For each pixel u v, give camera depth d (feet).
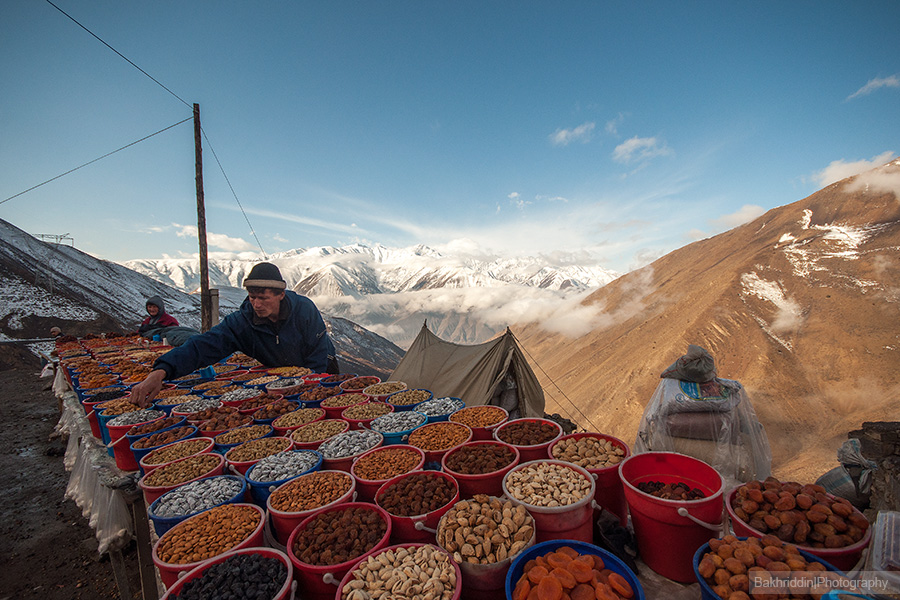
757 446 12.69
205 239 52.44
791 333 282.15
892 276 298.15
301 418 15.02
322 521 8.15
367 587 6.58
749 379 248.11
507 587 6.13
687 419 12.69
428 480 9.12
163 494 10.08
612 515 8.92
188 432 14.08
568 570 6.23
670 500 6.96
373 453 11.14
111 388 20.29
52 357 49.42
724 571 5.85
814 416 202.80
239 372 25.44
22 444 34.27
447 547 7.09
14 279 179.22
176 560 7.60
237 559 7.32
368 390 17.97
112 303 239.09
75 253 291.99
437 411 14.88
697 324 317.83
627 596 5.88
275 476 10.36
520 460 10.31
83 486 17.16
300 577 7.18
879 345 238.07
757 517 6.83
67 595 17.90
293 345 19.03
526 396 28.48
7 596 17.89
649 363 293.23
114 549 13.71
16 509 24.52
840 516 6.55
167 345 37.63
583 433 10.36
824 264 348.59
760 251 416.26
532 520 7.29
